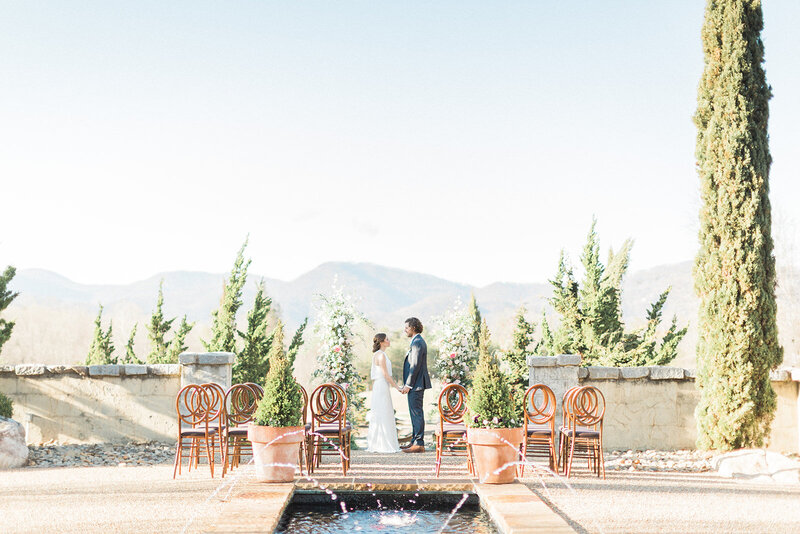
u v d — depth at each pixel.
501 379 7.88
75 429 11.39
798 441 10.84
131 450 10.83
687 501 7.11
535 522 5.63
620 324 15.40
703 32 10.79
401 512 6.88
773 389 10.50
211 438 9.27
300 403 7.95
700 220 10.63
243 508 6.17
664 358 14.50
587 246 15.21
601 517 6.31
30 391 11.45
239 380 15.91
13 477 8.61
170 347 21.52
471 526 6.16
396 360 31.22
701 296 10.51
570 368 10.42
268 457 7.56
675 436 10.99
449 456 10.17
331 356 13.29
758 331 10.09
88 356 23.73
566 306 15.02
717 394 10.18
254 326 16.64
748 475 8.73
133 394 11.45
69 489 7.72
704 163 10.62
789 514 6.52
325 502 7.29
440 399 8.26
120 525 5.98
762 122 10.47
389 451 10.68
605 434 10.96
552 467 8.80
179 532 5.74
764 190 10.33
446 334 13.70
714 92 10.59
